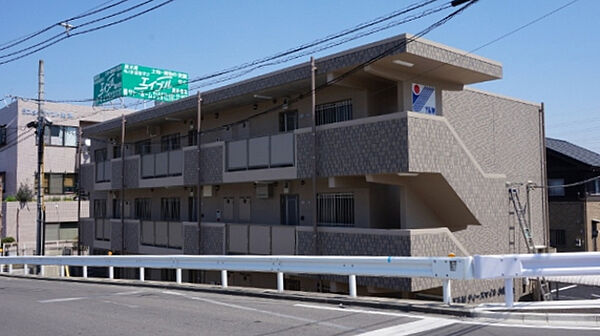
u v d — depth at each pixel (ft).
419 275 28.48
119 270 84.48
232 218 62.64
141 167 70.18
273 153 49.98
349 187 46.11
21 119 121.70
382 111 47.44
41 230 77.30
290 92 52.75
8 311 32.94
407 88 45.32
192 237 60.59
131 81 120.26
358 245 42.57
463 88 53.31
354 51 42.42
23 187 119.96
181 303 33.63
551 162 85.97
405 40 38.86
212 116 65.31
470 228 54.13
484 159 59.16
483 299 47.78
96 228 84.02
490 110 61.11
